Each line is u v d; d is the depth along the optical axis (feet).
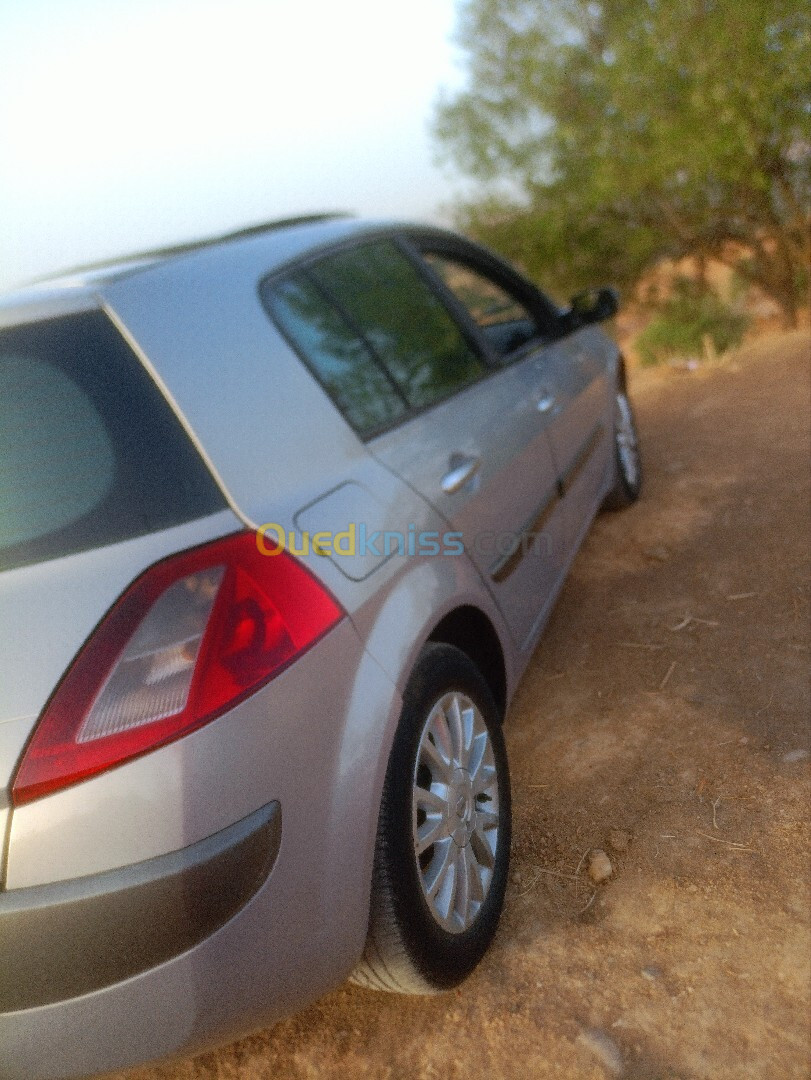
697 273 30.30
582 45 26.35
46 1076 5.15
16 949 4.93
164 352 6.09
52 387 5.83
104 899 4.94
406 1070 6.64
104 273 6.76
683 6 23.40
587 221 28.89
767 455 16.44
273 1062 7.03
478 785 7.67
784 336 25.81
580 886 7.82
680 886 7.50
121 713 5.05
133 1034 5.19
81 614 5.15
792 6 22.36
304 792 5.62
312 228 8.93
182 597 5.31
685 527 14.32
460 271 10.92
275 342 6.98
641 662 10.88
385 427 7.66
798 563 12.15
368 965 6.52
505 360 10.60
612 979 6.87
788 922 6.91
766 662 10.19
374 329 8.42
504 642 8.86
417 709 6.72
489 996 7.03
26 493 5.60
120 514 5.54
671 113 24.56
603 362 14.37
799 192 26.30
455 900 7.12
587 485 12.76
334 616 6.00
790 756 8.61
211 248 7.60
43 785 4.91
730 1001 6.43
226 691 5.28
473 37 27.25
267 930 5.47
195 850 5.10
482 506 8.57
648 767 8.99
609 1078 6.15
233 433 6.10
